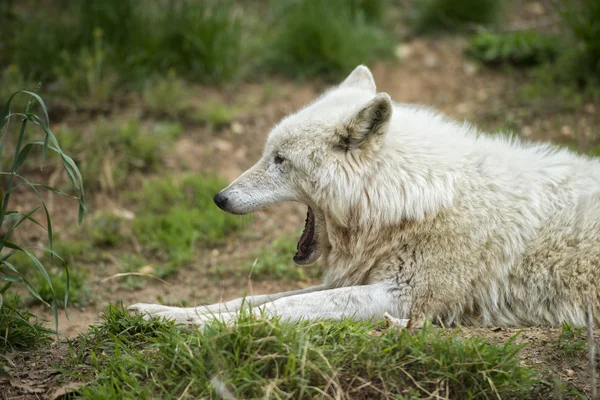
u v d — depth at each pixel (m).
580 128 14.66
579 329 7.28
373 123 7.95
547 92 16.02
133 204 13.86
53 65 16.08
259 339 6.22
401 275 8.06
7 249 12.03
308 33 17.88
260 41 18.62
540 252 8.02
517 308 8.05
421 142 8.29
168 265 11.90
